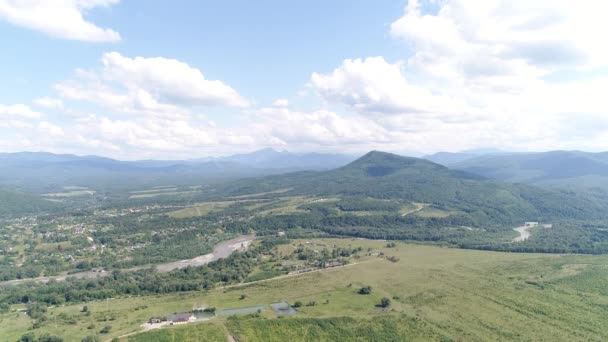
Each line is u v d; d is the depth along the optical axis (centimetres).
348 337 18650
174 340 18112
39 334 18512
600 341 17475
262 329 19238
